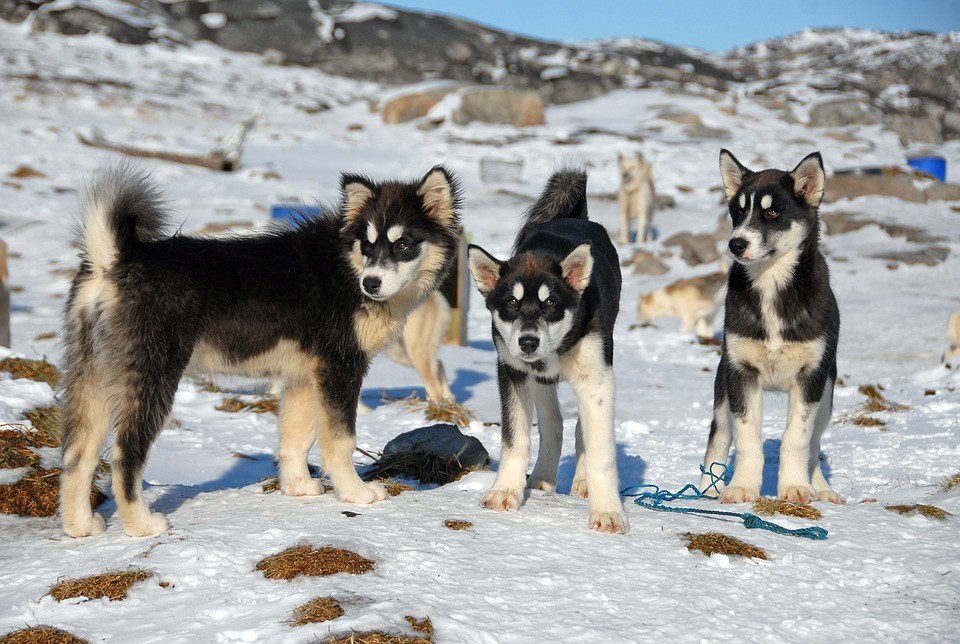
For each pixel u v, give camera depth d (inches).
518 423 181.8
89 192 167.2
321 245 191.2
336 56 1685.5
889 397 337.1
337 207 203.0
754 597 138.7
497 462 248.5
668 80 1817.2
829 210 801.6
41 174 849.5
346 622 122.0
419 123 1331.2
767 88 1724.9
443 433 231.8
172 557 147.5
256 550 150.9
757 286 195.8
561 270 172.2
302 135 1214.9
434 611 126.3
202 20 1683.1
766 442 279.9
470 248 180.4
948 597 139.7
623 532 165.5
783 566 151.6
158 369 166.2
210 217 725.3
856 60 2112.5
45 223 704.4
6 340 350.6
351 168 1034.7
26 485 182.5
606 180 1012.5
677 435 286.8
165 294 167.8
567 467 248.1
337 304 187.2
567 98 1670.8
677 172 1065.5
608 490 170.4
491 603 131.9
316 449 248.2
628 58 1881.2
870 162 1206.3
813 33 2472.9
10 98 1132.5
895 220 757.9
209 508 180.2
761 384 201.5
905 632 128.0
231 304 177.5
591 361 172.6
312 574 140.3
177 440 256.5
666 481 232.1
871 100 1604.3
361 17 1756.9
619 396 347.3
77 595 135.1
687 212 877.8
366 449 251.9
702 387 371.9
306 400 191.2
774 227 192.9
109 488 196.7
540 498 188.2
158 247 172.2
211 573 142.4
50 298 531.5
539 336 163.8
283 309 182.9
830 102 1526.8
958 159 1299.2
